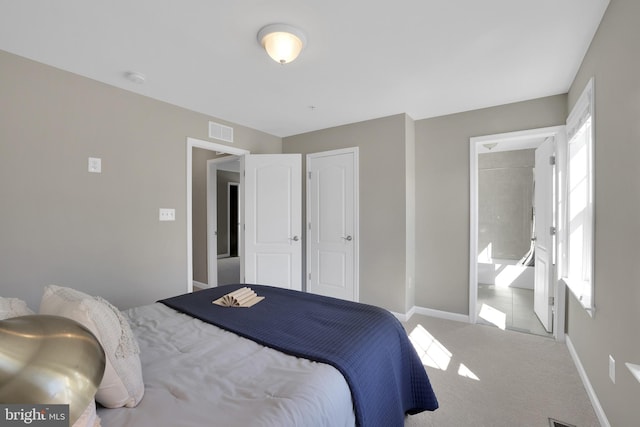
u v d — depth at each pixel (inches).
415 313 141.4
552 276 117.5
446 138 134.3
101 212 99.0
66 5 63.4
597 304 71.6
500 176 199.5
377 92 110.2
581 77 88.7
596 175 71.9
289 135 166.6
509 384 83.7
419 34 74.8
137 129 108.6
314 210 157.6
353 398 43.9
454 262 133.0
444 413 71.8
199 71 93.4
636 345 52.6
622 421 58.3
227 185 321.7
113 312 41.1
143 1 62.4
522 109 118.3
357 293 142.6
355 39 76.8
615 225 61.2
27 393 17.0
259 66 90.6
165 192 116.5
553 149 116.0
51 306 39.1
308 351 49.6
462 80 100.3
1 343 17.8
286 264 151.1
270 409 35.5
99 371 20.4
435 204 136.9
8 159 81.2
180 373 43.6
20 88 83.2
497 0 63.0
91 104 97.0
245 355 49.6
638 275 52.0
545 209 123.9
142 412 35.8
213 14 67.1
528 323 128.9
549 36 75.5
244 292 78.0
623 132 57.5
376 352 54.4
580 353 89.5
